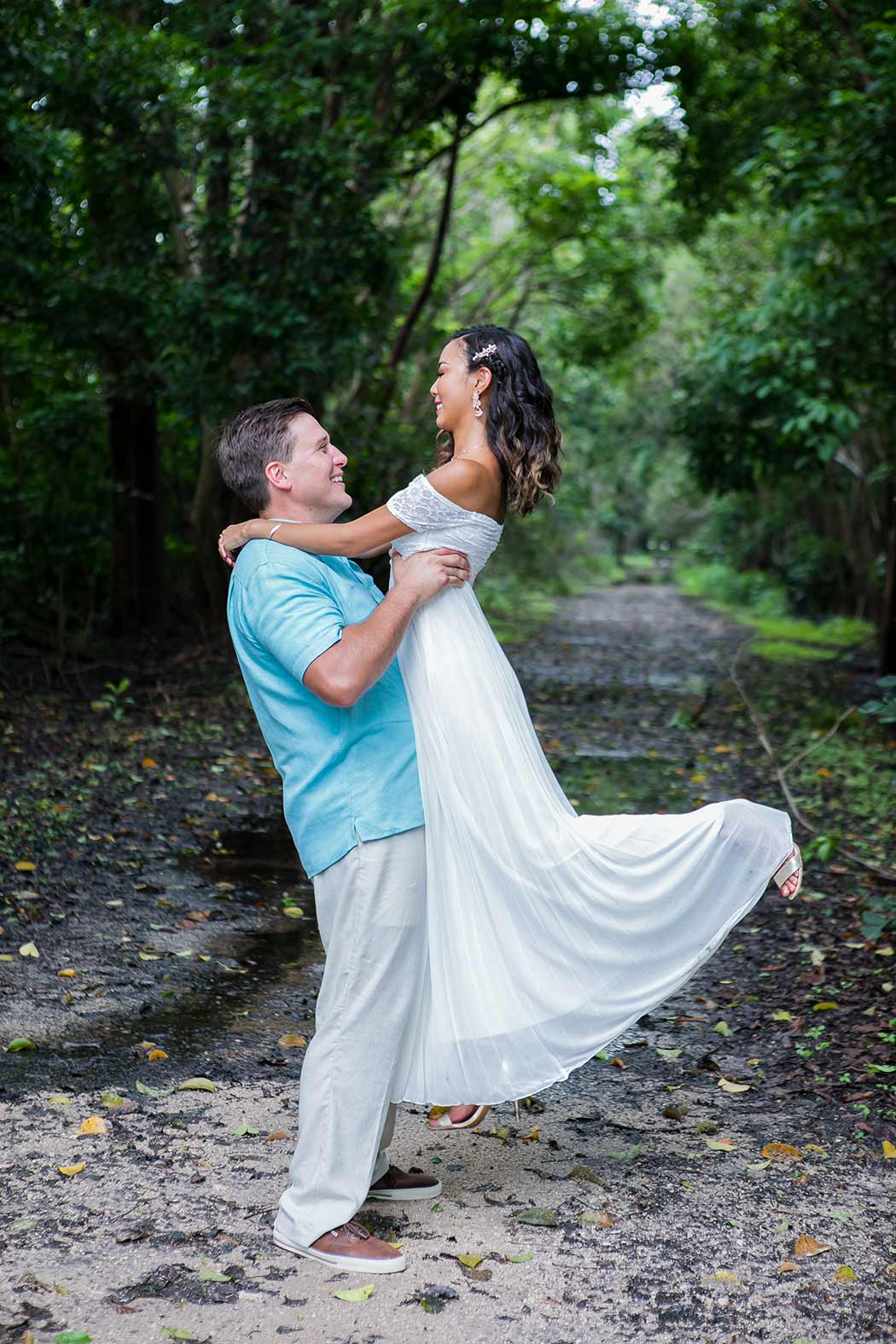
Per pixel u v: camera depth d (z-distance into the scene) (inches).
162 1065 151.8
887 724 457.1
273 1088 146.3
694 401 647.1
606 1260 109.4
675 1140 136.4
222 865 250.7
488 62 594.2
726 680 627.5
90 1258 105.3
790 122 538.3
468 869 108.7
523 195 834.2
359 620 112.0
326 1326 96.9
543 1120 141.6
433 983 109.2
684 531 2517.2
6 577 491.5
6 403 522.6
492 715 110.1
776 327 545.3
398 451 547.2
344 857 106.0
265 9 458.3
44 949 192.5
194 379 447.5
